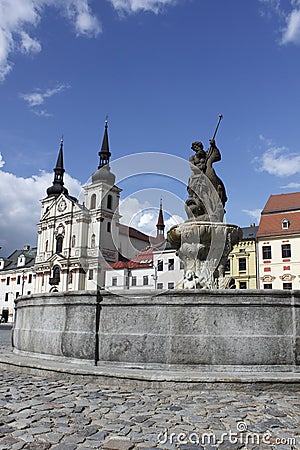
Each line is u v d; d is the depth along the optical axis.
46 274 70.06
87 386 6.55
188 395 5.97
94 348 7.64
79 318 7.97
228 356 7.10
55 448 3.84
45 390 6.23
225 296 7.29
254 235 51.84
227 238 10.64
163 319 7.37
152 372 6.86
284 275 47.25
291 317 7.28
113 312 7.71
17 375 7.59
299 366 7.09
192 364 7.12
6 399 5.65
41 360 8.29
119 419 4.76
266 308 7.28
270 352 7.12
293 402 5.62
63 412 5.02
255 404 5.48
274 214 50.06
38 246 73.12
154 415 4.94
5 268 84.94
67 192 80.00
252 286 48.41
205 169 11.55
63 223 69.62
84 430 4.36
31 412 5.02
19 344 9.70
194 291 7.33
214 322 7.23
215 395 5.98
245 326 7.21
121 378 6.64
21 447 3.85
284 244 47.84
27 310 9.52
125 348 7.45
